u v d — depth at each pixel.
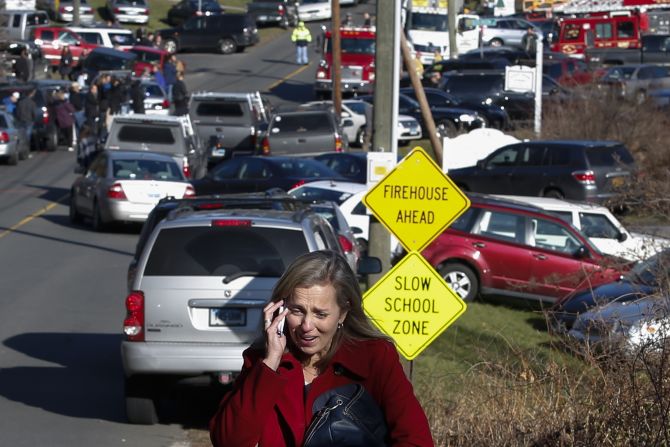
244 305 28.75
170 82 141.75
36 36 161.00
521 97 115.50
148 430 30.77
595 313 28.09
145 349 28.78
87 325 46.22
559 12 162.12
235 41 180.50
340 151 96.00
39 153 114.06
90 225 77.38
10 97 118.06
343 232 49.91
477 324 48.09
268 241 29.28
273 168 74.56
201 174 93.81
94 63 137.50
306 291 13.22
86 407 33.34
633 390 22.53
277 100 142.25
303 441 13.05
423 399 29.03
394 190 28.52
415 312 27.84
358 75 137.12
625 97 94.94
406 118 109.38
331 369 13.37
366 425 13.05
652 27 153.38
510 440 24.47
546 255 54.00
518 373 27.72
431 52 152.50
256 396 12.84
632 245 55.69
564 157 81.00
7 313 48.09
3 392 35.19
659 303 26.73
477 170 85.38
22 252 65.25
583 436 23.55
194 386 29.59
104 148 84.88
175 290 28.88
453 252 55.19
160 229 29.47
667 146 87.88
